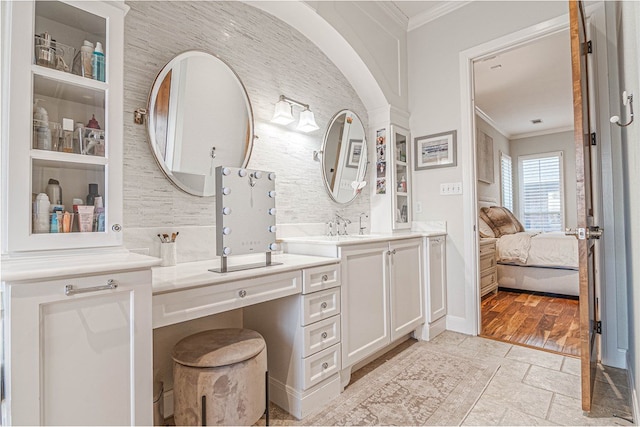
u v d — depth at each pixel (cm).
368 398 174
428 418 156
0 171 93
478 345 245
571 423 152
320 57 257
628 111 158
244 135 199
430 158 298
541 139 652
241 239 151
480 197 531
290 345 166
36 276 84
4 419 81
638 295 145
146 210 158
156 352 158
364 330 200
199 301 125
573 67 165
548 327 283
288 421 156
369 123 302
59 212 105
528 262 391
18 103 95
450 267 284
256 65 209
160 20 166
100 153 112
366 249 204
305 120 226
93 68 113
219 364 122
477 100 483
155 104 162
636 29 130
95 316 94
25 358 83
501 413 160
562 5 234
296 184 232
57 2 104
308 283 165
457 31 284
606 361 211
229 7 196
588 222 174
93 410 94
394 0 282
